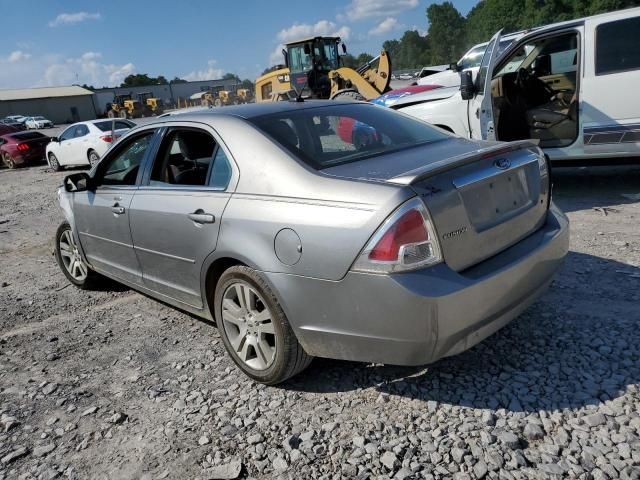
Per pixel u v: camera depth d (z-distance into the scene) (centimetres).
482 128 642
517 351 335
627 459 240
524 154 320
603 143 612
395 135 360
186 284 369
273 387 328
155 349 397
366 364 339
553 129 663
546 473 238
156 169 396
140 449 284
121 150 438
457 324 261
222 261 336
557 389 294
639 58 581
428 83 1255
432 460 252
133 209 399
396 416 287
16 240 799
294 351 306
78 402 335
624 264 447
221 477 256
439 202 264
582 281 423
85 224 474
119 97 6331
